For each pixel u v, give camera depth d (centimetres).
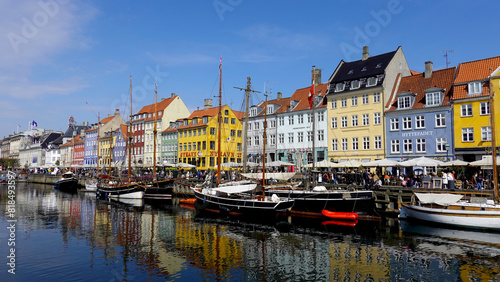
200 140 6097
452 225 2144
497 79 3256
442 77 3906
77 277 1337
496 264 1464
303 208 2727
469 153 3369
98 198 4422
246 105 3803
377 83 4209
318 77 5359
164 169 5484
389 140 4047
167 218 2730
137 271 1408
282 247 1766
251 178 3173
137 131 7956
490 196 2261
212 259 1570
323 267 1448
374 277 1332
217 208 2908
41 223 2495
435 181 2617
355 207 2520
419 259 1541
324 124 4759
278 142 5341
